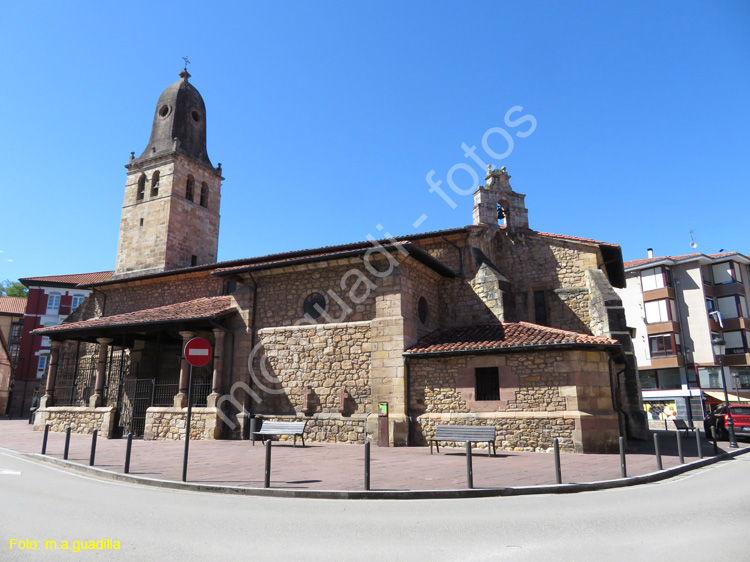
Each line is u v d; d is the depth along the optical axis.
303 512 7.02
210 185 34.84
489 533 5.81
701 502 7.59
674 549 5.10
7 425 26.02
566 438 14.20
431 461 12.23
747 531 5.79
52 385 22.98
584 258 20.11
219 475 10.03
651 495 8.28
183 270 24.50
